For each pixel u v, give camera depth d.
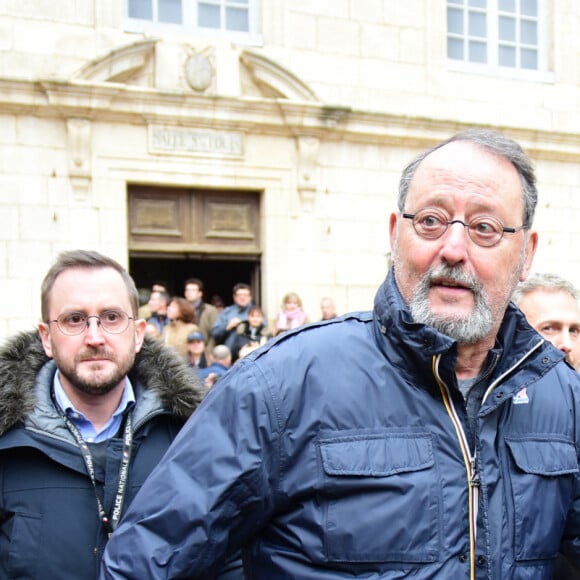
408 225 1.66
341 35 9.01
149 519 1.50
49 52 7.77
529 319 2.70
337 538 1.48
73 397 2.16
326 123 8.76
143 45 8.01
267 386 1.56
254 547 1.60
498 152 1.65
